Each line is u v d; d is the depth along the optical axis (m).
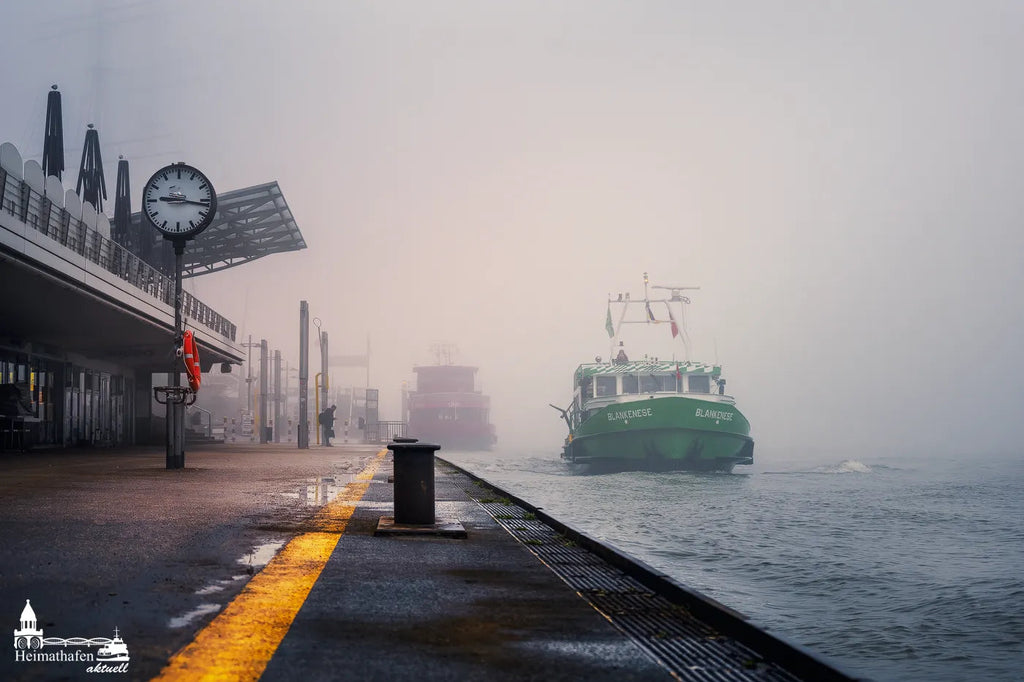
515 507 10.67
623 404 40.97
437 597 4.66
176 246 16.38
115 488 11.57
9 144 18.22
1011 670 7.30
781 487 33.59
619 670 3.32
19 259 18.59
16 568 5.13
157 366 42.84
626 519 19.38
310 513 8.78
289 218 40.00
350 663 3.28
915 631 8.67
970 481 39.66
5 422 26.83
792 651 3.35
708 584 10.95
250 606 4.21
